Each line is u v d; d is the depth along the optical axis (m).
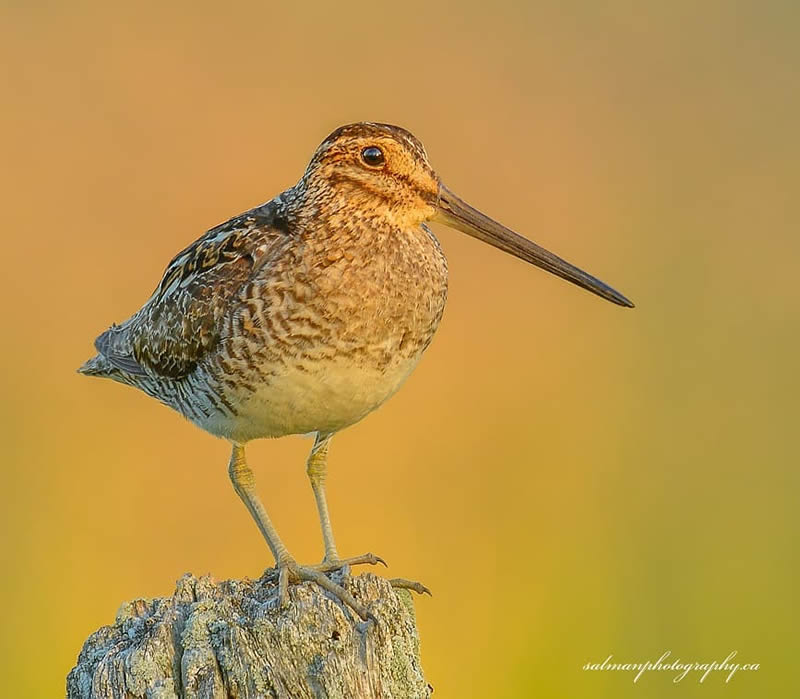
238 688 7.19
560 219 17.98
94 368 10.94
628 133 19.50
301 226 9.23
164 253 16.75
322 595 7.58
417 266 9.32
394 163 9.28
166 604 7.68
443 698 12.54
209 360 9.28
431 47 20.28
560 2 21.61
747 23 21.47
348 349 9.06
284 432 9.47
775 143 19.72
